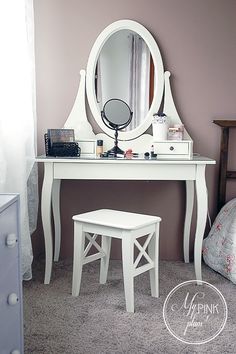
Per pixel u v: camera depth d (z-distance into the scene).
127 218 1.98
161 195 2.66
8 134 1.98
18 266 1.32
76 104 2.54
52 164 2.13
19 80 2.03
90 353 1.51
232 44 2.53
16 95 2.00
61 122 2.58
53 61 2.54
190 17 2.51
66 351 1.52
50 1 2.49
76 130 2.55
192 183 2.54
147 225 1.92
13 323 1.26
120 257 2.69
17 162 2.01
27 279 2.22
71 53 2.53
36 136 2.49
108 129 2.54
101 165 2.14
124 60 2.52
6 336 1.19
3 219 1.16
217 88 2.57
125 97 2.53
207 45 2.54
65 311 1.86
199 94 2.58
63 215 2.68
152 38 2.50
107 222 1.89
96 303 1.95
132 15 2.51
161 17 2.51
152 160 2.13
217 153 2.63
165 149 2.29
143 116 2.55
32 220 2.38
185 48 2.54
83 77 2.53
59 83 2.55
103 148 2.53
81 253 2.01
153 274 2.02
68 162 2.12
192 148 2.45
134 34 2.51
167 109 2.55
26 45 2.09
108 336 1.64
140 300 1.99
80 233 2.00
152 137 2.54
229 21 2.52
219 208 2.62
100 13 2.50
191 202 2.57
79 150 2.32
